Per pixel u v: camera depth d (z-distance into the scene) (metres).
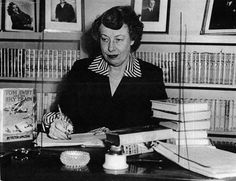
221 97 2.61
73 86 2.06
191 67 2.50
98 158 1.17
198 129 1.30
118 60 1.93
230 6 2.57
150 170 1.05
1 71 2.68
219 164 1.03
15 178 1.02
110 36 1.88
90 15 2.83
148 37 2.65
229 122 2.48
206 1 2.63
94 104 2.02
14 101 1.32
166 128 1.25
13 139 1.33
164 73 2.53
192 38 2.60
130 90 2.02
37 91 2.64
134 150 1.20
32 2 2.82
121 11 1.86
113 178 0.99
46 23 2.78
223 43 2.60
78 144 1.33
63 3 2.78
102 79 2.04
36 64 2.66
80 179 1.00
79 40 2.73
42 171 1.02
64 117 1.50
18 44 2.81
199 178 0.98
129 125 1.98
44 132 1.48
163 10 2.66
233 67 2.44
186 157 1.10
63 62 2.64
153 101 1.40
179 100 1.38
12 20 2.78
